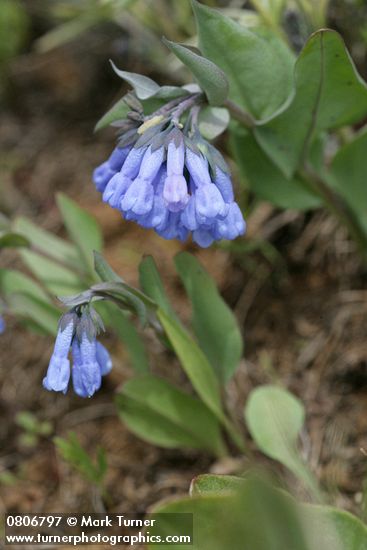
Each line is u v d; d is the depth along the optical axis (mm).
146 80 299
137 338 333
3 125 470
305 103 314
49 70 478
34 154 456
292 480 338
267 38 320
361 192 344
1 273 353
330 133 383
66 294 354
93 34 464
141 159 280
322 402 355
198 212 272
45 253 356
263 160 343
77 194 437
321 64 300
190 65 287
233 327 331
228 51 312
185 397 337
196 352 316
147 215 276
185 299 398
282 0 351
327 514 268
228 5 408
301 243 392
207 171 276
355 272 377
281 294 387
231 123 333
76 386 286
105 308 328
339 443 343
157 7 411
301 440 348
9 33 460
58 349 284
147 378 333
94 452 365
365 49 378
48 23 472
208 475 274
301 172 337
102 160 444
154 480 353
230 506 255
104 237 418
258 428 329
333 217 387
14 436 376
